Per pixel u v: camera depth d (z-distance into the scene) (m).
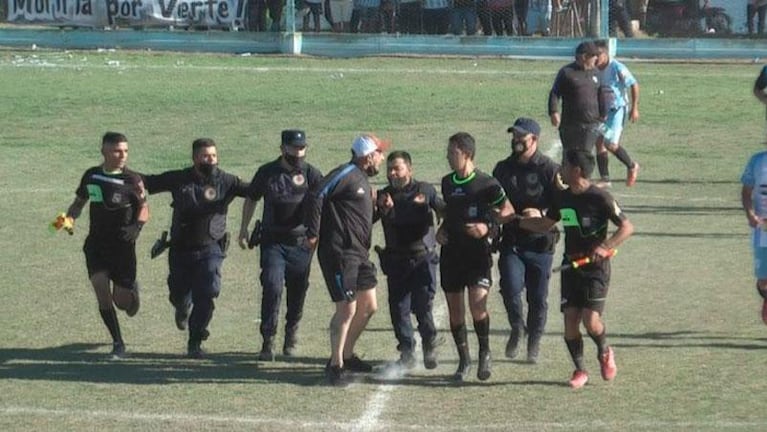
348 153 61.34
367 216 29.02
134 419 26.36
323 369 30.33
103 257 31.59
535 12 95.31
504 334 33.41
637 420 26.14
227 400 27.72
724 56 93.44
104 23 98.12
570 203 27.95
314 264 41.47
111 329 31.36
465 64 91.75
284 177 31.17
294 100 77.19
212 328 34.09
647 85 82.62
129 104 76.00
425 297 29.80
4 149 63.31
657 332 33.28
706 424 25.84
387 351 31.86
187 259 31.58
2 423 26.11
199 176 31.53
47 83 82.88
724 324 34.00
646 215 49.28
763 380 28.98
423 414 26.67
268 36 96.88
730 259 41.84
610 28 95.06
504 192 29.67
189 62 92.25
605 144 53.31
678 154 62.72
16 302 36.81
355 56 95.69
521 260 30.75
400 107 74.69
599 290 28.09
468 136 28.81
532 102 76.38
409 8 96.38
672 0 94.94
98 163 60.22
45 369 30.28
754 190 31.27
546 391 28.36
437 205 29.58
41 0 98.50
